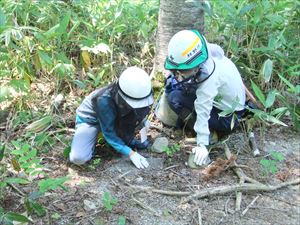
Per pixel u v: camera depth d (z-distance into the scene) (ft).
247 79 13.83
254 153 11.51
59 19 14.37
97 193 10.27
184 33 10.61
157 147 11.66
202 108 11.00
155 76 13.15
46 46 13.05
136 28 15.10
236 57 13.60
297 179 10.82
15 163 10.24
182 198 10.19
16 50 13.12
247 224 9.62
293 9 14.03
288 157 11.57
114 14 14.75
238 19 13.21
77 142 11.00
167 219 9.69
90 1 15.16
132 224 9.53
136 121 11.02
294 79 13.67
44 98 13.26
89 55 14.05
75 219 9.59
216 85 11.00
